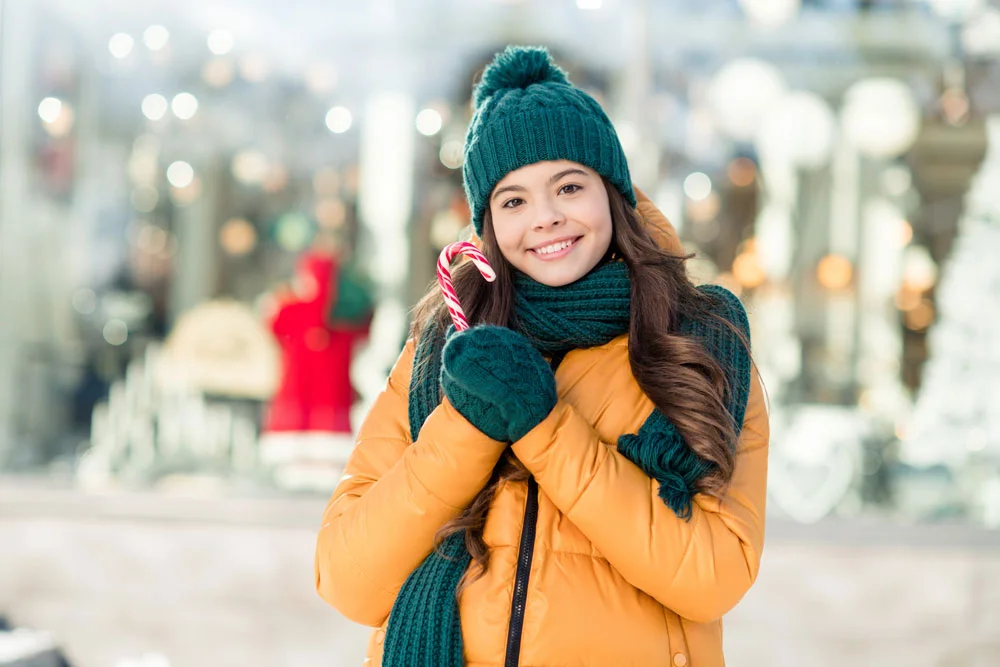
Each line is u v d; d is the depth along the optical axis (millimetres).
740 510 2266
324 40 7910
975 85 7410
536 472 2199
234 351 7902
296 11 7828
